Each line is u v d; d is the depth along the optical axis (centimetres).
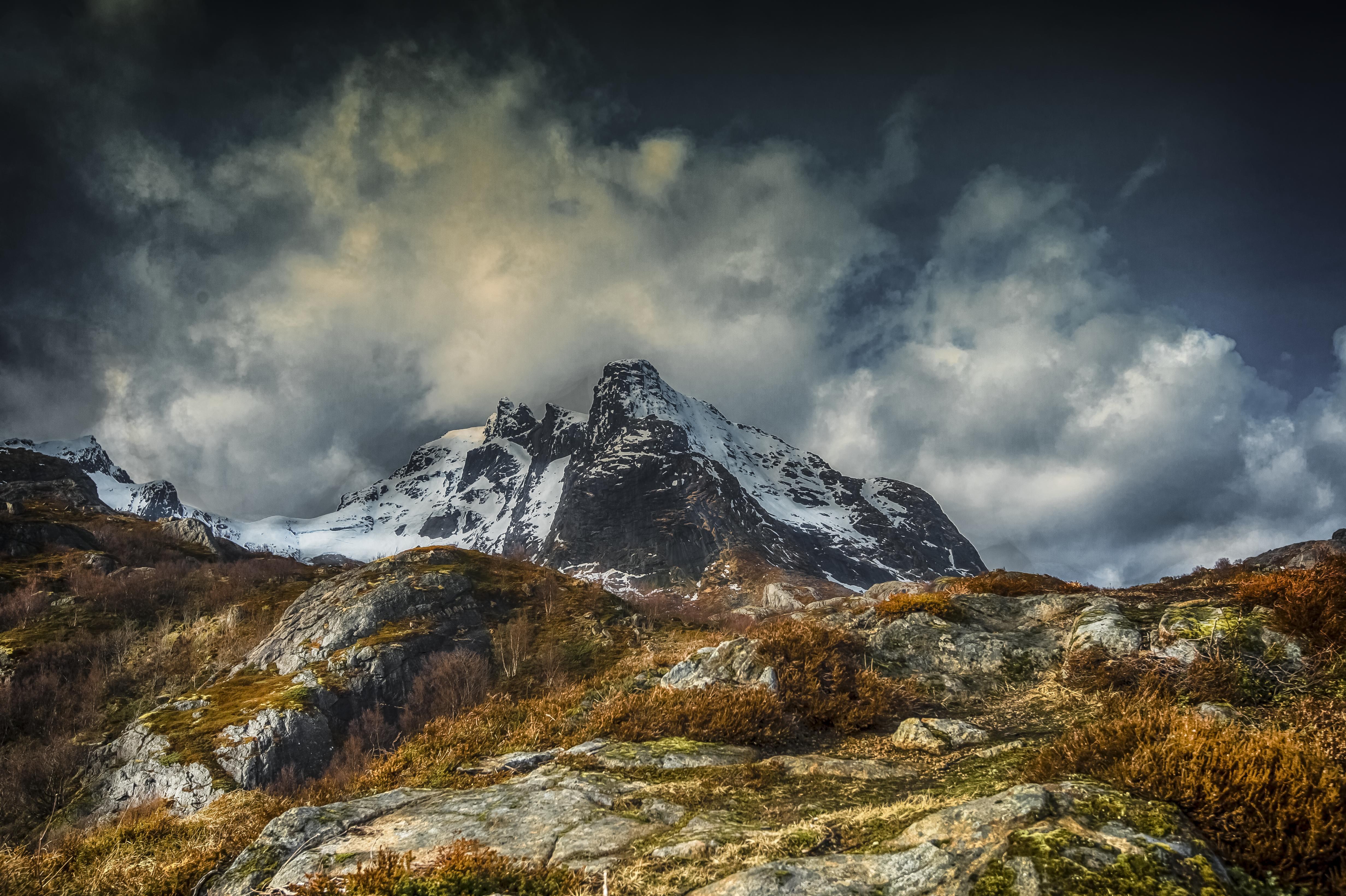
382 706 6612
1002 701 1459
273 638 8156
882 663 1703
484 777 1341
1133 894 562
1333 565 1357
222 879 991
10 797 5556
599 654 7550
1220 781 711
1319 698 1056
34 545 12088
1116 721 948
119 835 1500
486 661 7356
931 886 629
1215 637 1262
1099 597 1794
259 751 5531
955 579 2380
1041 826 670
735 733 1358
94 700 7375
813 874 677
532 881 787
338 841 988
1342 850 614
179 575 11419
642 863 788
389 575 8788
